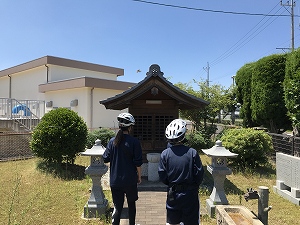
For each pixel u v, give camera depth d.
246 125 12.42
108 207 4.90
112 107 7.09
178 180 2.86
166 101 7.25
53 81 18.03
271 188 6.55
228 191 6.16
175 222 2.90
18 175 7.29
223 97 14.48
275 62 10.01
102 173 4.60
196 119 14.49
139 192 6.02
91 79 14.99
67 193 5.84
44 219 4.43
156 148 7.23
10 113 12.96
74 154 8.07
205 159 10.18
